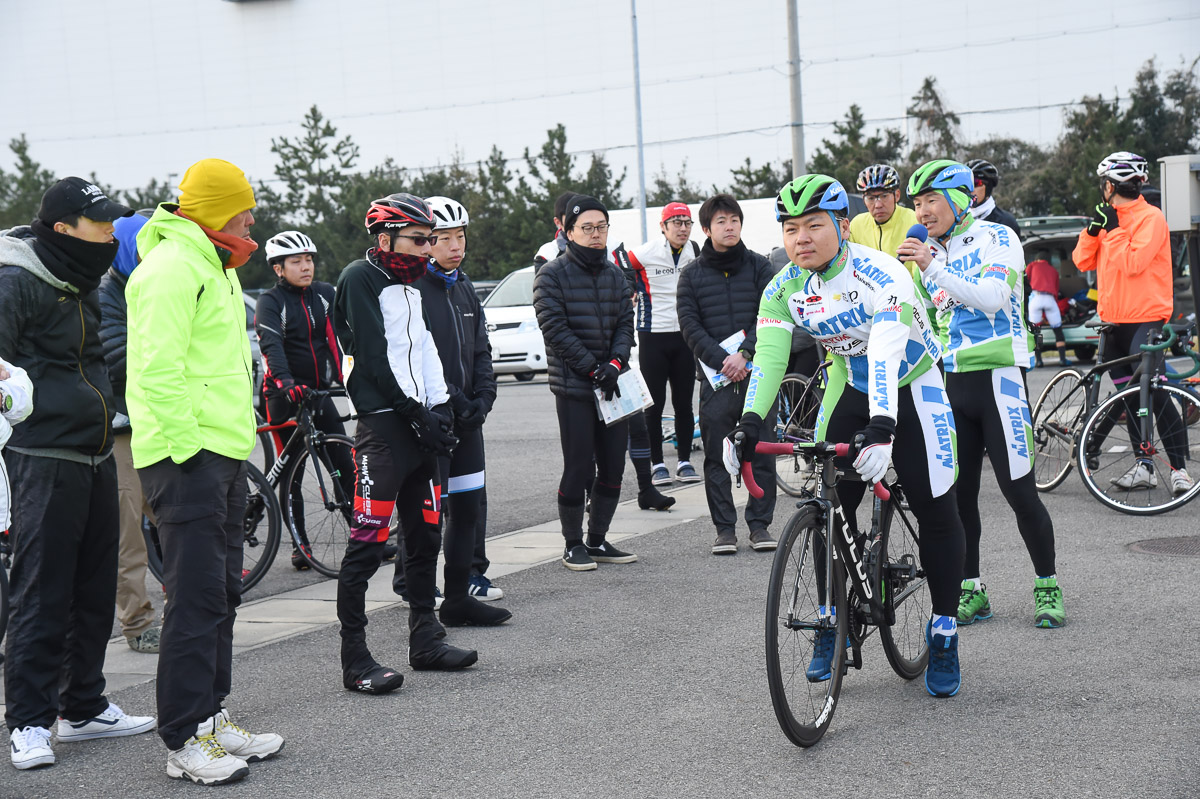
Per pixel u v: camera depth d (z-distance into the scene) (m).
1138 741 3.71
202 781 3.72
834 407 4.21
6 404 3.73
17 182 45.53
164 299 3.71
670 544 7.11
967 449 5.11
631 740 3.93
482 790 3.58
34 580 3.99
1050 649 4.72
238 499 4.02
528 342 18.33
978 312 5.04
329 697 4.55
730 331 6.96
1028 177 40.09
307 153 41.34
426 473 4.78
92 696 4.21
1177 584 5.56
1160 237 7.49
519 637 5.27
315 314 6.98
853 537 4.08
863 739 3.86
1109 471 7.53
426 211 4.62
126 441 5.38
